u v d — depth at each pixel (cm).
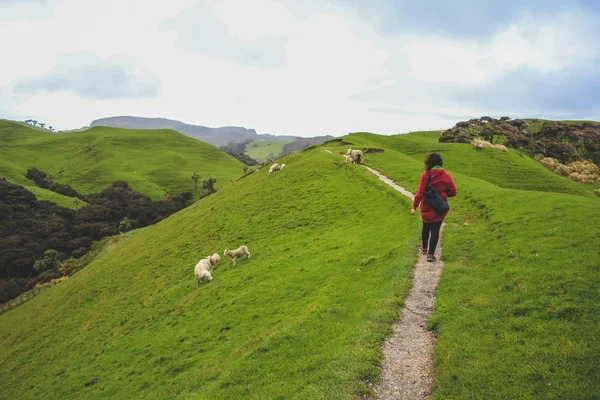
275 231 3428
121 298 3494
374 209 3022
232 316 1900
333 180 4466
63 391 2025
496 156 6172
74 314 3716
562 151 8619
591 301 841
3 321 5388
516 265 1170
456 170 5581
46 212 13025
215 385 1059
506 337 823
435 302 1131
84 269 6391
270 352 1125
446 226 1888
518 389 669
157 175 19038
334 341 1052
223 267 2972
